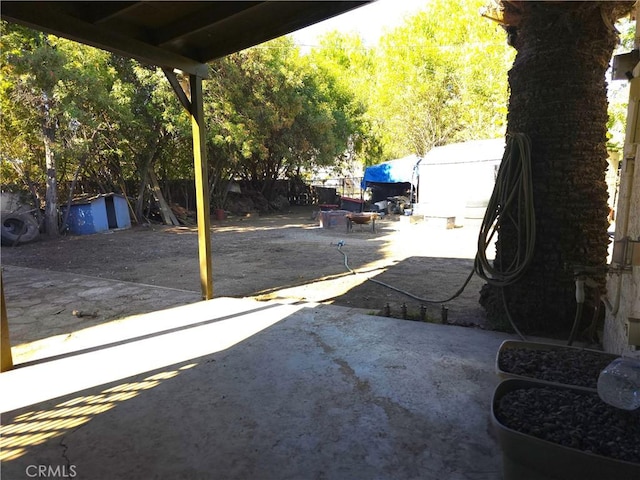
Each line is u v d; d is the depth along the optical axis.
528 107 3.54
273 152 17.30
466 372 2.84
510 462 1.58
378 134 22.28
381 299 5.00
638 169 2.55
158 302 4.79
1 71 9.20
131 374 2.91
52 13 3.19
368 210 17.38
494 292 3.90
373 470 1.89
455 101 17.44
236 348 3.33
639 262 2.37
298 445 2.07
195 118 4.56
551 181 3.46
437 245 9.23
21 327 4.02
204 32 4.00
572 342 3.29
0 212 10.59
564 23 3.31
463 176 13.92
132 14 3.60
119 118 11.55
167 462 1.97
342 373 2.85
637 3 2.73
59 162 11.60
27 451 2.06
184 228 13.43
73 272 7.00
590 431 1.55
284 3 3.48
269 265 7.32
